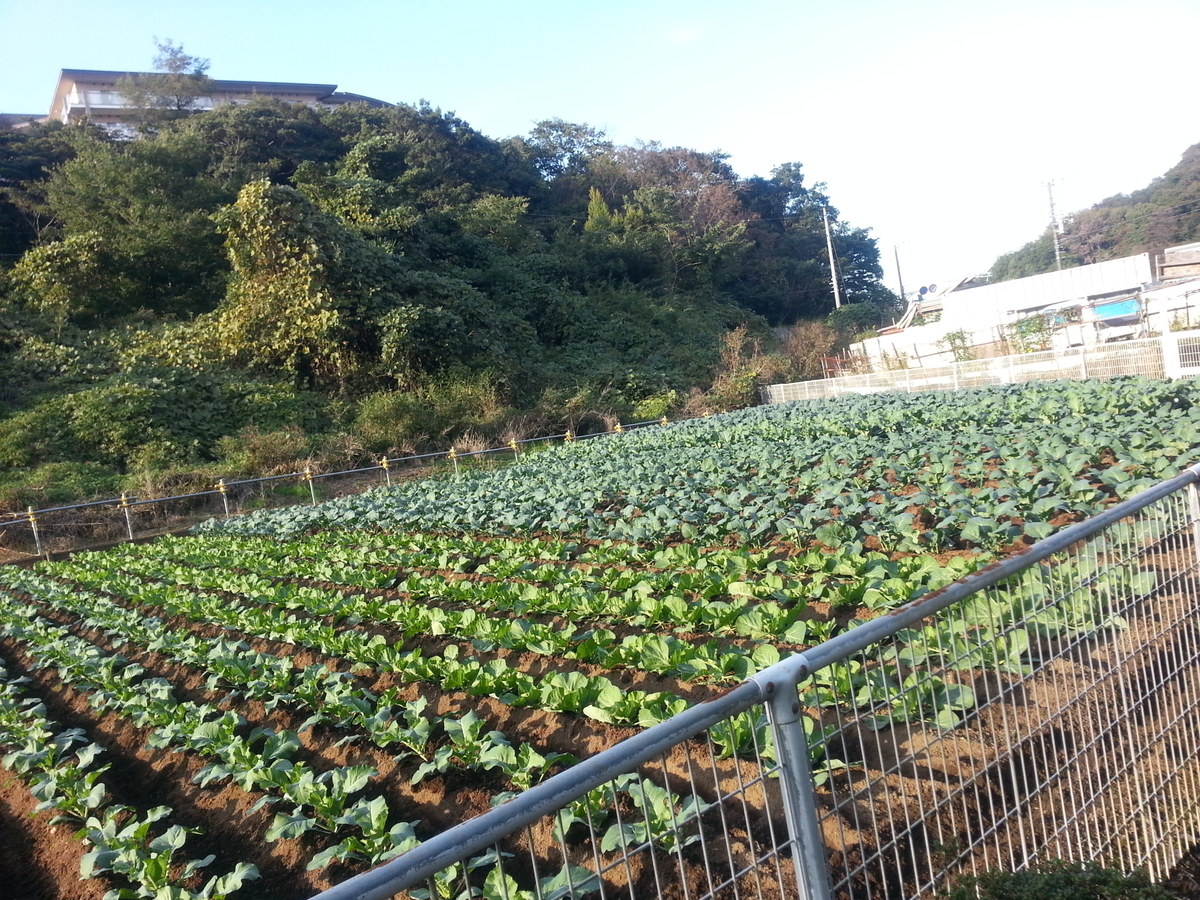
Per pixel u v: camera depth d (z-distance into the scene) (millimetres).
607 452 20719
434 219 37188
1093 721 3352
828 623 6281
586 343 36969
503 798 4734
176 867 4883
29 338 25453
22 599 13508
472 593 8984
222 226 27359
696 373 36312
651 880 3838
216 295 32000
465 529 13977
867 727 4496
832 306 62781
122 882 4824
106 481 19812
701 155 62594
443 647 7832
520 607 8305
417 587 9523
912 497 9898
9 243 33781
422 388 26734
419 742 5402
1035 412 15852
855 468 13664
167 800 5801
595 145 63406
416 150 45500
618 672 6469
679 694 5816
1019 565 2984
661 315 41875
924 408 18453
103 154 31516
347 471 20672
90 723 7434
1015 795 2963
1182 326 25344
